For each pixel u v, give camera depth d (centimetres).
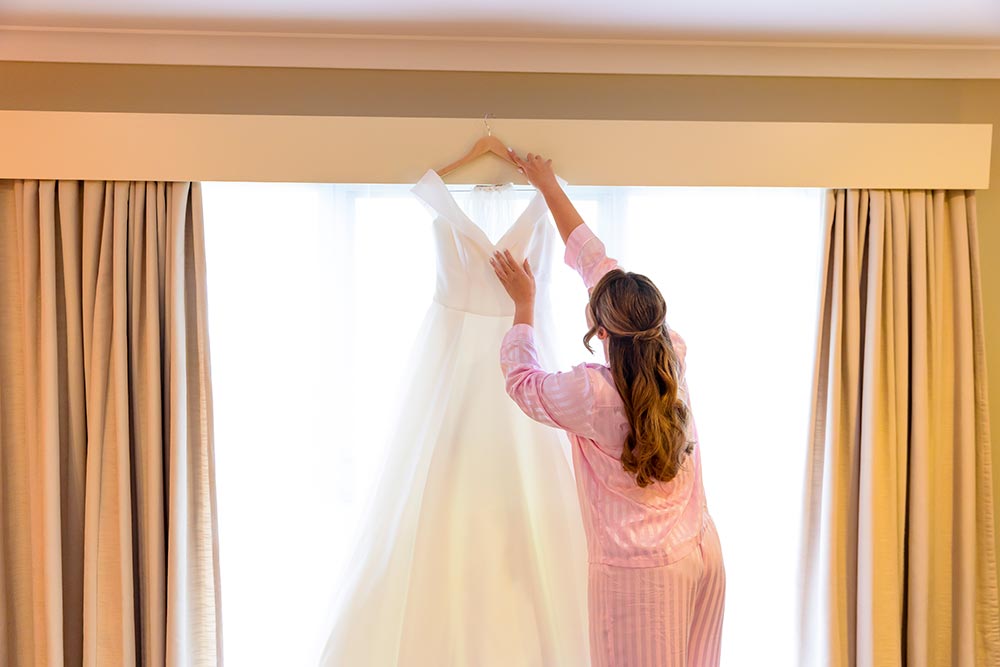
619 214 233
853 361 219
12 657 213
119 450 204
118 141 200
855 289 218
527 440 208
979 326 221
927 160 213
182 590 208
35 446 207
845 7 193
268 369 230
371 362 232
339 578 211
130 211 206
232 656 231
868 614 215
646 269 236
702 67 222
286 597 232
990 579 222
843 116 227
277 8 192
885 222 218
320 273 230
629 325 171
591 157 207
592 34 211
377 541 207
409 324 232
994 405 235
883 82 227
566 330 233
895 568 217
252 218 229
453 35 211
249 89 216
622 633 175
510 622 199
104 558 206
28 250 204
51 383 203
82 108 213
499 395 206
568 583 203
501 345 192
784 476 240
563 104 221
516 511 204
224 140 201
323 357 230
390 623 205
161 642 208
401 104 219
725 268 236
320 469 232
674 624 174
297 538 232
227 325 229
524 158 206
